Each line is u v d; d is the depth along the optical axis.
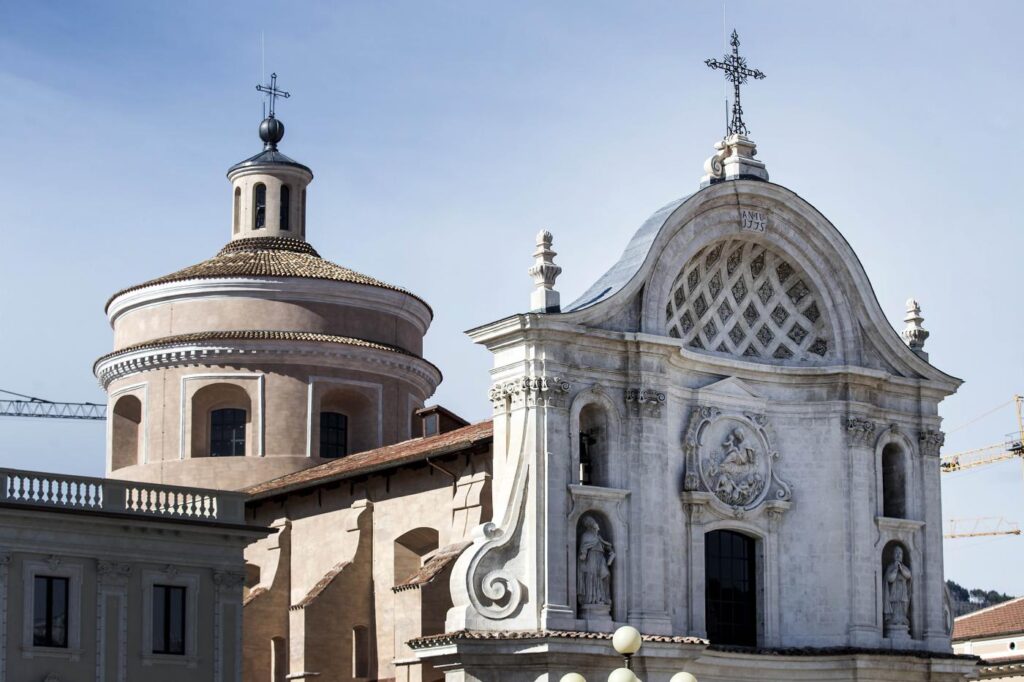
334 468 72.19
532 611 55.97
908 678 63.28
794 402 64.44
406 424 81.50
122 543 59.88
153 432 79.12
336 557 69.38
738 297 64.38
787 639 63.00
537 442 56.94
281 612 71.06
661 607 58.28
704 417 62.00
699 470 61.41
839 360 64.69
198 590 61.31
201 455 78.88
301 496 72.06
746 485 62.59
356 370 79.94
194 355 78.50
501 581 56.12
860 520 63.69
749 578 63.00
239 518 62.88
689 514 60.91
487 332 58.31
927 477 66.06
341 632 66.69
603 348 58.91
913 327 67.56
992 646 90.00
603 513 58.16
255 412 78.31
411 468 66.25
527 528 56.53
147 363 79.44
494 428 58.31
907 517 65.44
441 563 61.38
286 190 86.12
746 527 62.50
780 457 63.94
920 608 65.06
